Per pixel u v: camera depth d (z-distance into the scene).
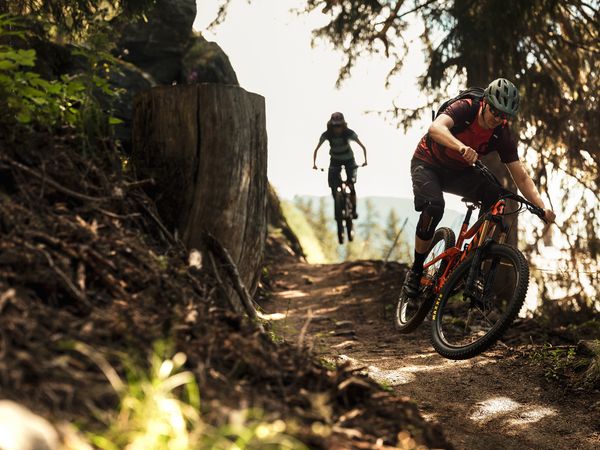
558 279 12.09
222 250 3.60
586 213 12.37
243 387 2.32
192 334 2.49
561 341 7.01
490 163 11.84
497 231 4.87
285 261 15.80
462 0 11.34
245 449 1.93
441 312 5.01
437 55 11.83
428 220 4.98
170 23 13.62
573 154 12.38
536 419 4.93
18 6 7.51
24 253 2.46
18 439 1.41
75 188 3.14
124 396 1.96
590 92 12.20
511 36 11.11
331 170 13.36
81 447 1.71
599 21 12.00
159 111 3.76
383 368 6.05
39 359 1.97
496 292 4.96
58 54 8.20
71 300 2.42
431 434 2.49
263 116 3.95
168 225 3.69
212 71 13.74
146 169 3.74
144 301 2.63
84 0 7.48
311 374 2.56
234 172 3.72
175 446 1.82
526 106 11.89
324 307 10.42
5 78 3.29
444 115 4.80
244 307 3.68
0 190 2.86
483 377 5.80
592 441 4.56
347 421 2.31
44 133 3.27
